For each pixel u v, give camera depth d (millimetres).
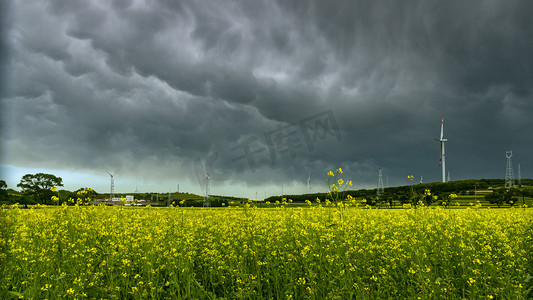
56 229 10812
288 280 8273
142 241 9258
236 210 14945
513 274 8094
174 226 12344
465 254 8930
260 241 9836
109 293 7430
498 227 11836
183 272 8133
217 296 8375
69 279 7297
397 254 8938
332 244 8688
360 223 12320
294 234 10375
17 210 10969
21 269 7695
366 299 6992
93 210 13414
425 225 11320
